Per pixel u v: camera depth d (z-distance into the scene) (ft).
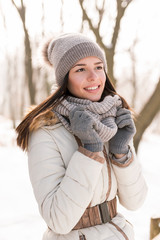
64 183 4.37
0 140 39.29
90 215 4.75
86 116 4.50
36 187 4.59
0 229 12.46
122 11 18.92
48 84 28.73
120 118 5.02
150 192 18.20
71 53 4.93
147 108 18.67
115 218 5.02
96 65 5.07
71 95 5.27
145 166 28.78
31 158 4.74
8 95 60.23
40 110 4.87
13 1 23.34
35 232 12.21
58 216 4.25
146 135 59.62
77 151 4.51
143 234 11.80
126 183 5.02
